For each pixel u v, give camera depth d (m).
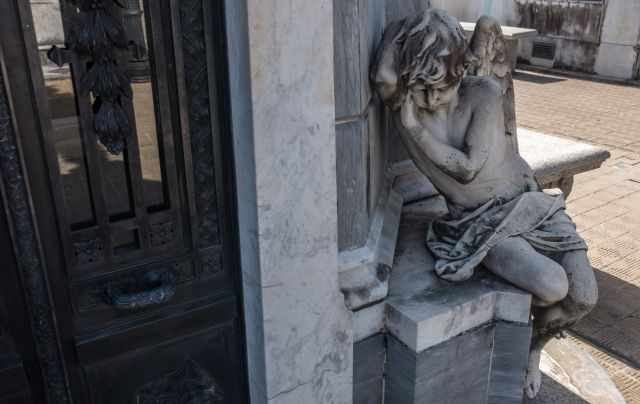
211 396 2.28
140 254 1.94
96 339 1.93
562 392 3.03
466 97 2.45
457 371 2.51
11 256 1.74
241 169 1.91
